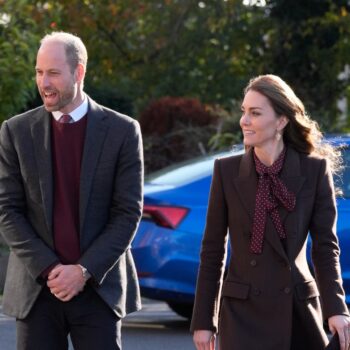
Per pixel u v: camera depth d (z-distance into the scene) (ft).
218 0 133.90
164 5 134.00
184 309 61.00
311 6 124.88
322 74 125.18
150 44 134.00
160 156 102.83
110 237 31.58
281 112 30.66
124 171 32.09
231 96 132.26
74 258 31.63
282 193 30.53
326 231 30.96
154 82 133.90
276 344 30.01
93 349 31.60
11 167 32.24
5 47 76.64
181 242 54.44
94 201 31.83
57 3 121.08
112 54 131.95
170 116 104.99
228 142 100.32
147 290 54.70
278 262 30.45
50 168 31.83
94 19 125.18
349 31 124.57
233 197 30.83
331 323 30.66
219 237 31.30
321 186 30.96
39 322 31.68
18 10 80.84
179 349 52.90
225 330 30.55
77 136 32.01
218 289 31.45
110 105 100.89
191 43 133.90
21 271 31.91
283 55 127.34
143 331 58.39
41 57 31.45
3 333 56.29
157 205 54.95
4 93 76.43
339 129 125.18
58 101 31.50
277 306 30.22
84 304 31.63
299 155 31.19
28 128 32.22
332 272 30.89
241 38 133.28
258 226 30.48
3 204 32.01
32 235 31.73
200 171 56.08
